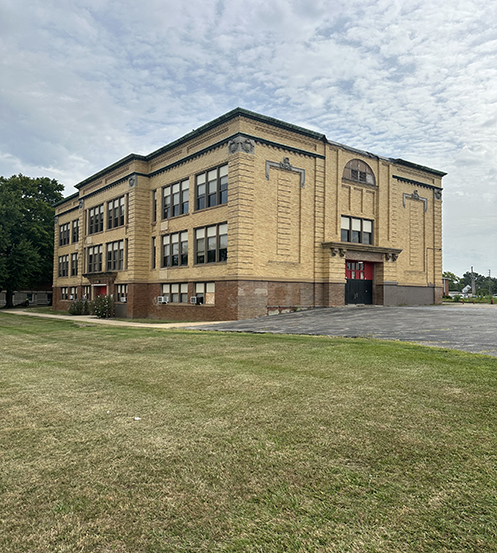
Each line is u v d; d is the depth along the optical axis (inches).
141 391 277.3
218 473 159.5
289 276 962.7
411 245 1240.2
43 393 278.1
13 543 122.3
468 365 307.9
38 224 2023.9
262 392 263.3
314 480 152.4
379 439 184.1
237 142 896.3
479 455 166.9
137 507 139.1
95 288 1430.9
